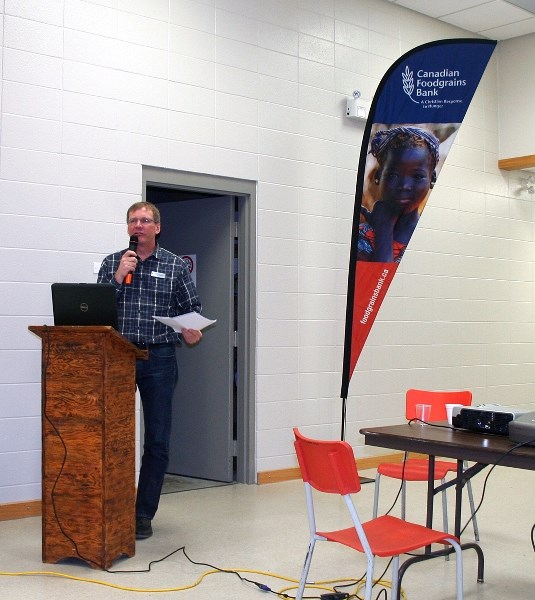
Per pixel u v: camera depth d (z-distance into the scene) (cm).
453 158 732
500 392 772
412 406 429
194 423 605
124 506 378
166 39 534
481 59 536
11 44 467
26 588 337
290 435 602
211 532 438
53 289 356
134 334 408
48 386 362
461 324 736
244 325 582
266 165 590
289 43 605
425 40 707
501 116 778
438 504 519
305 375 612
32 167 475
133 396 384
